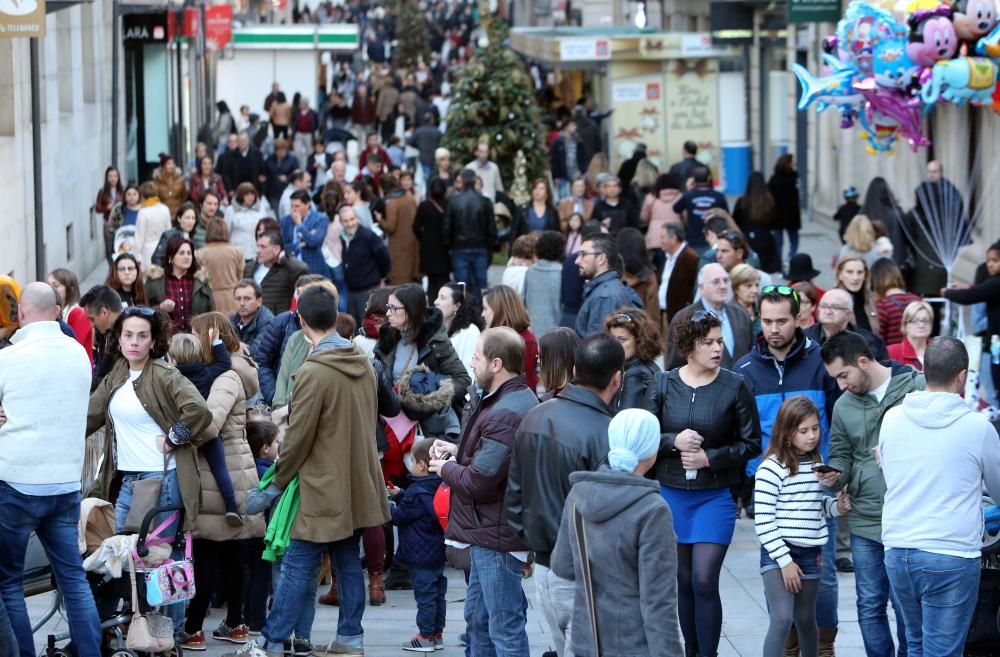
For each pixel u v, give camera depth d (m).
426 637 19.89
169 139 68.69
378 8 180.38
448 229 42.12
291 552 18.56
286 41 104.50
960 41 25.25
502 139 59.97
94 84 56.84
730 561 24.44
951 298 29.52
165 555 17.92
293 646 19.17
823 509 17.56
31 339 17.19
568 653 15.31
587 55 69.38
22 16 31.97
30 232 41.97
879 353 23.09
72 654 17.89
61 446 17.12
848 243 35.53
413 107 94.06
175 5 69.56
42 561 18.23
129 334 18.31
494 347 17.09
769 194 43.12
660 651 13.80
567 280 31.66
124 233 39.84
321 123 97.69
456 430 22.08
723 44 69.25
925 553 16.20
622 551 14.01
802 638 17.78
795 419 17.34
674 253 31.97
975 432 16.19
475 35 154.75
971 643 18.28
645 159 56.81
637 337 20.05
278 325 25.50
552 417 15.91
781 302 19.75
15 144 40.00
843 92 26.77
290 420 18.20
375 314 24.05
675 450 17.92
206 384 19.72
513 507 16.12
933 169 38.31
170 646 17.86
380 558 22.38
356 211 42.56
